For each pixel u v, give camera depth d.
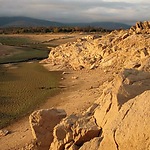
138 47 55.56
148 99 10.92
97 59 64.75
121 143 10.38
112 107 14.27
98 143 12.48
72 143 15.47
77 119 16.62
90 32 175.25
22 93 48.34
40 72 65.50
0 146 28.09
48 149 19.48
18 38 151.00
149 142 9.46
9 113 39.06
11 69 70.75
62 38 143.75
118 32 74.62
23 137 29.09
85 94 41.41
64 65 69.56
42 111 19.75
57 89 48.88
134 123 10.32
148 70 17.91
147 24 65.88
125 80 15.08
